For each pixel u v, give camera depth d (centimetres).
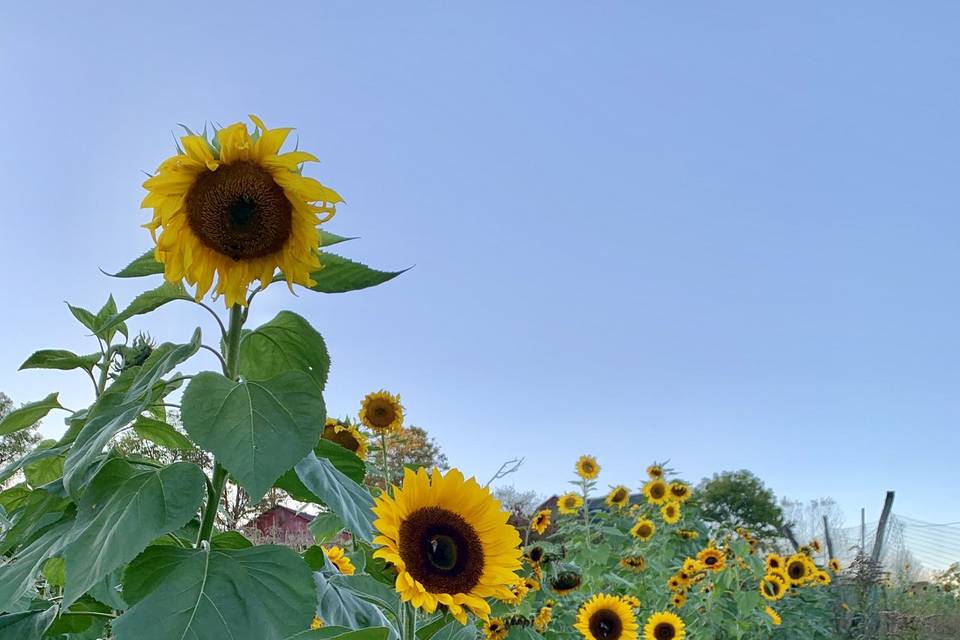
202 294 215
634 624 604
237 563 190
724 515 1864
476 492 218
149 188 208
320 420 192
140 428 244
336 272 221
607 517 1063
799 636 975
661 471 1100
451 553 209
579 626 607
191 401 190
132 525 182
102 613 245
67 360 283
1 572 201
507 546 215
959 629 1195
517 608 517
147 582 189
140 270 225
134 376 230
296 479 224
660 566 903
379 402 532
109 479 203
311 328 236
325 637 174
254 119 210
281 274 223
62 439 243
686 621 841
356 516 222
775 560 1019
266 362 240
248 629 176
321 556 260
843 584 1149
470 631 253
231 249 213
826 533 1589
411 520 210
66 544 184
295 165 212
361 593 236
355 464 261
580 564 848
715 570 860
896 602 1298
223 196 210
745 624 839
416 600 193
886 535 1555
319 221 213
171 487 192
